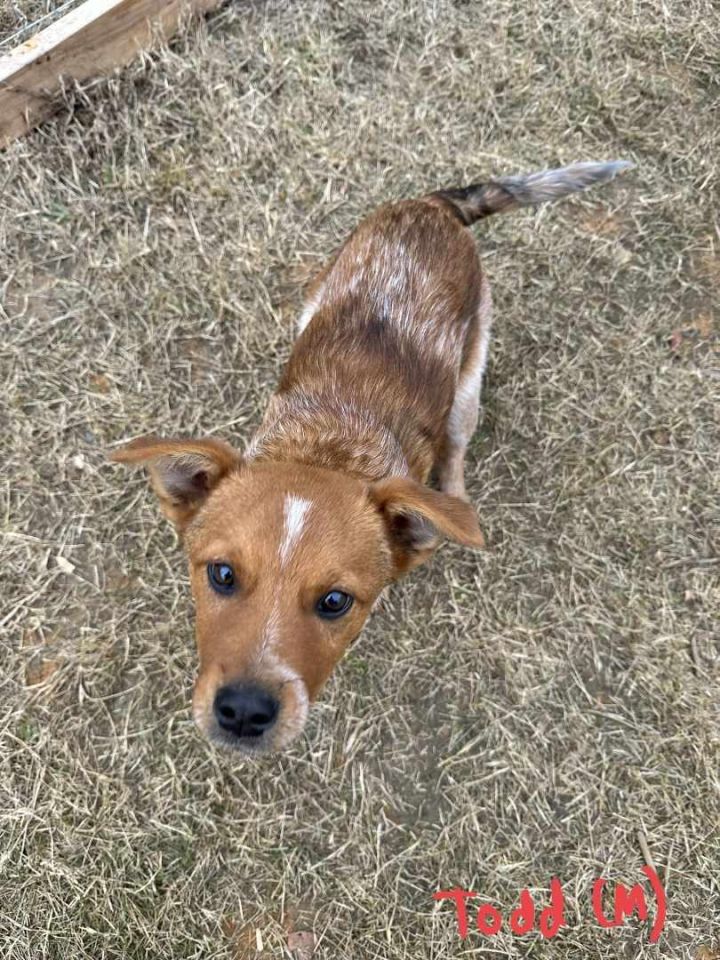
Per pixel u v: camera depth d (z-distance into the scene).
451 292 0.57
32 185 0.66
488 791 0.58
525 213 0.71
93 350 0.64
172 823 0.55
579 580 0.63
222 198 0.69
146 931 0.53
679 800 0.59
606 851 0.58
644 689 0.61
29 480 0.61
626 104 0.75
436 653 0.61
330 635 0.41
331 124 0.72
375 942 0.54
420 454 0.52
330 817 0.57
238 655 0.38
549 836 0.58
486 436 0.66
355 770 0.58
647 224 0.72
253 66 0.72
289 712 0.39
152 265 0.67
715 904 0.57
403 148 0.72
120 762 0.56
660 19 0.78
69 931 0.53
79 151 0.68
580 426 0.67
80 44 0.66
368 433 0.50
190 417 0.64
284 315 0.67
